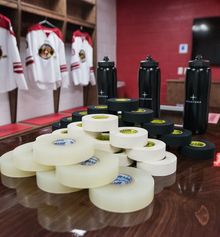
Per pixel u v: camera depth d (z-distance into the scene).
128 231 0.50
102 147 0.80
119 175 0.66
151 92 1.27
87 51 3.50
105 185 0.60
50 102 3.32
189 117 1.19
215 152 0.97
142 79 1.26
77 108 3.75
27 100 2.96
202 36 4.04
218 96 3.48
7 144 1.09
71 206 0.59
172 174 0.78
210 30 3.96
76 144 0.66
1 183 0.71
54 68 2.86
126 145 0.76
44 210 0.58
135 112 0.99
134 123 0.98
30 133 1.30
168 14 4.29
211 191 0.68
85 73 3.50
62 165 0.61
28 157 0.68
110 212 0.57
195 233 0.50
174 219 0.54
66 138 0.72
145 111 1.01
